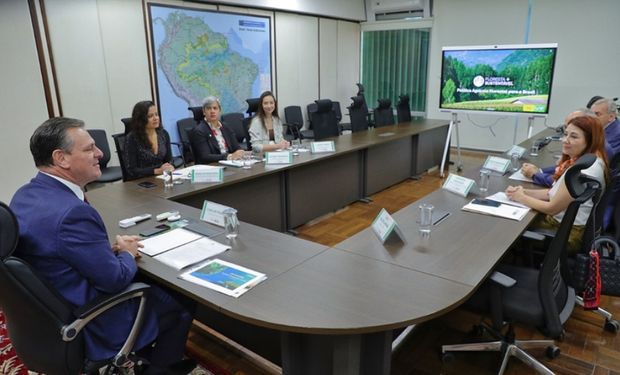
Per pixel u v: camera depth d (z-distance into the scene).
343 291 1.38
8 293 1.24
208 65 5.43
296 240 1.83
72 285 1.35
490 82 5.70
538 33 6.30
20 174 3.91
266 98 4.14
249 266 1.57
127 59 4.57
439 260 1.61
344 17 7.45
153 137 3.24
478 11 6.72
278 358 1.87
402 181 5.32
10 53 3.69
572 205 1.48
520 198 2.24
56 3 3.93
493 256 1.65
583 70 6.05
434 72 7.41
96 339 1.40
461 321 2.37
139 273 1.60
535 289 1.80
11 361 1.99
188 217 2.14
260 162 3.47
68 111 4.17
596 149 2.04
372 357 1.43
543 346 2.03
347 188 4.33
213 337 2.19
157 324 1.58
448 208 2.24
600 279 1.88
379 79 8.18
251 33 5.91
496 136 6.97
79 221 1.31
